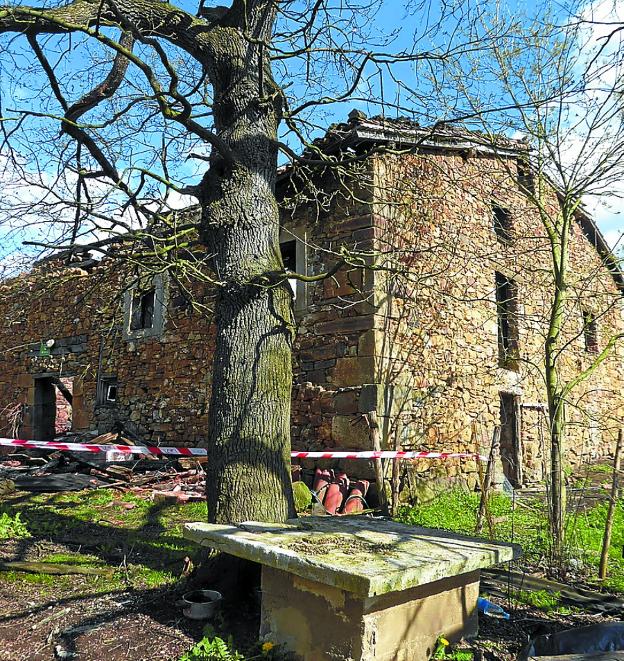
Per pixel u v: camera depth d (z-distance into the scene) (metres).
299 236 8.88
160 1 4.86
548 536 5.59
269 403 4.32
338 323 8.16
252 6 4.94
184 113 4.38
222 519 4.14
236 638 3.45
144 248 5.82
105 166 5.32
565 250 6.12
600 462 11.77
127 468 9.48
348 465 7.67
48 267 7.28
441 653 3.21
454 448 8.64
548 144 6.05
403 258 8.20
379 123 7.82
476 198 8.84
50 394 14.12
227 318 4.51
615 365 13.44
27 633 3.53
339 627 2.94
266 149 4.80
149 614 3.79
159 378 11.01
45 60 4.93
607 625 3.18
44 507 7.51
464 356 9.09
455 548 3.41
